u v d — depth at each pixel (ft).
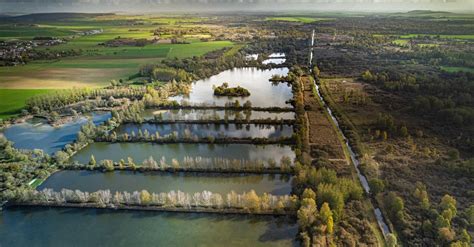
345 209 319.47
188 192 362.33
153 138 480.64
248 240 293.84
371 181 342.85
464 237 269.64
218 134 490.49
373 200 336.08
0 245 297.12
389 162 398.21
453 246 254.27
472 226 289.33
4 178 378.53
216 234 301.43
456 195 332.19
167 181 384.27
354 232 291.99
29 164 409.69
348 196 331.16
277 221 314.14
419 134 465.06
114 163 415.03
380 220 309.83
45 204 340.59
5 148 449.06
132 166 403.95
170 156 440.86
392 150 424.87
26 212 336.08
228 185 374.63
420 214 306.76
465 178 357.61
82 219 325.21
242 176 388.37
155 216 325.21
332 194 308.60
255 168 392.88
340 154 426.10
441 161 388.78
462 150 424.46
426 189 342.64
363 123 514.68
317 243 276.62
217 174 391.24
